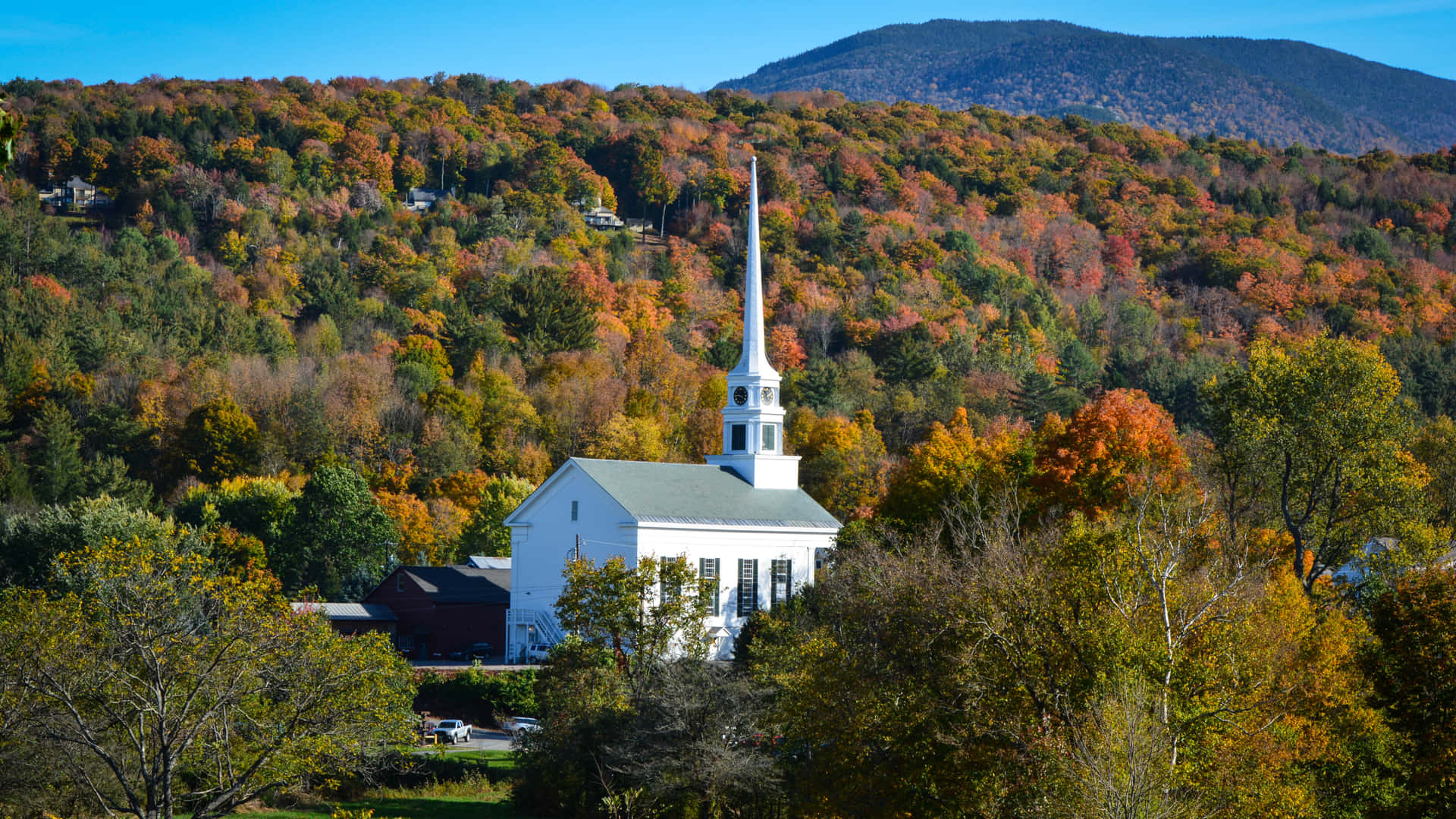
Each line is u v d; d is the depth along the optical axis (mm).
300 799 115500
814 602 133625
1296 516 147000
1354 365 138625
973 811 79375
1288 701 82375
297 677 86812
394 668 91125
